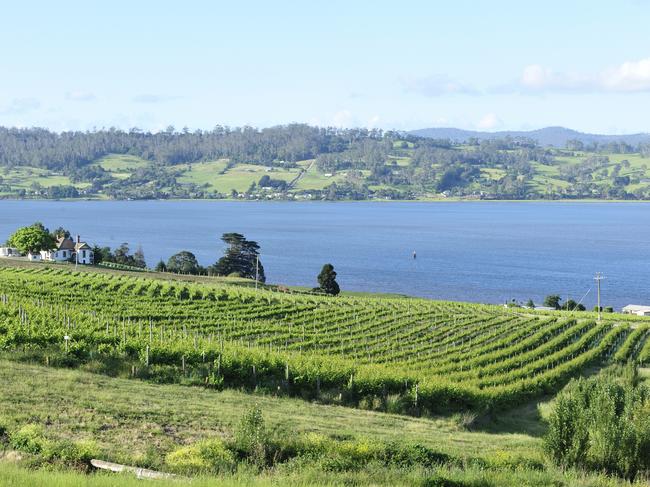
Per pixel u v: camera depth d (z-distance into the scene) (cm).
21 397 3369
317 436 3008
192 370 4681
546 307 13062
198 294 9519
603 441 2848
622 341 8219
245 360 4784
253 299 9544
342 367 4909
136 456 2628
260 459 2695
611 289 16612
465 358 6662
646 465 2816
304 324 8088
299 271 19075
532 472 2712
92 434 2934
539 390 5519
